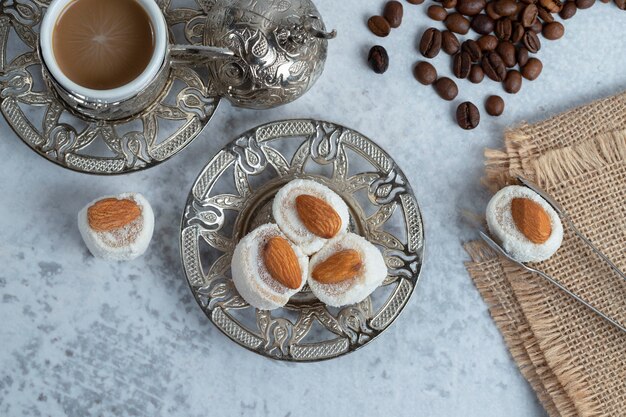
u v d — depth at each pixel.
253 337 0.53
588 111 0.57
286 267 0.52
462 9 0.57
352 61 0.58
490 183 0.58
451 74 0.58
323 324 0.54
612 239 0.57
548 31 0.58
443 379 0.57
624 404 0.56
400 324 0.57
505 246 0.55
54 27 0.50
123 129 0.55
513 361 0.57
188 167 0.56
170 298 0.56
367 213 0.57
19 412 0.54
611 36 0.59
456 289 0.57
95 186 0.55
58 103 0.53
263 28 0.50
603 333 0.56
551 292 0.56
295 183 0.53
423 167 0.58
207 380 0.56
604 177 0.57
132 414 0.55
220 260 0.54
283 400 0.56
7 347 0.54
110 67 0.50
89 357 0.55
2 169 0.55
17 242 0.55
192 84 0.54
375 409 0.56
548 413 0.57
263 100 0.53
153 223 0.53
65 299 0.55
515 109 0.58
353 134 0.55
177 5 0.56
